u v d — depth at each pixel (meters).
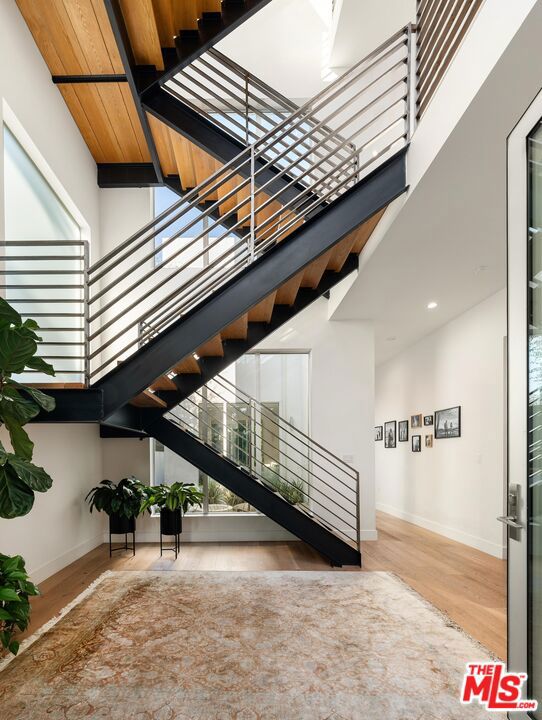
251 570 4.59
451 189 3.17
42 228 4.39
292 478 6.14
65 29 3.76
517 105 2.36
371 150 5.45
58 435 4.62
